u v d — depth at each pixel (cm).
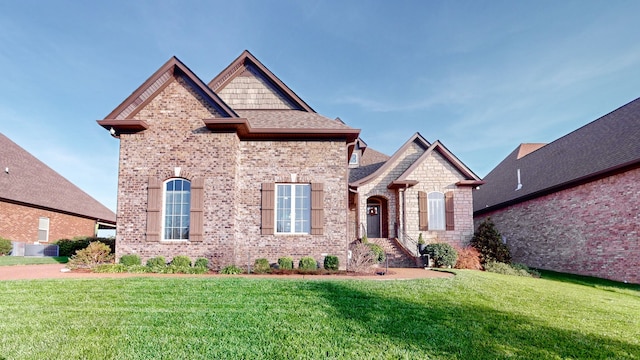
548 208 1866
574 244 1675
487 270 1562
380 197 2067
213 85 1571
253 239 1308
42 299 721
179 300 729
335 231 1322
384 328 595
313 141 1367
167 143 1282
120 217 1251
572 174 1725
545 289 1006
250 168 1343
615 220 1464
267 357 477
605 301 912
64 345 504
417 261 1622
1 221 1878
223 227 1245
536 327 636
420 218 1892
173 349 496
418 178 1939
